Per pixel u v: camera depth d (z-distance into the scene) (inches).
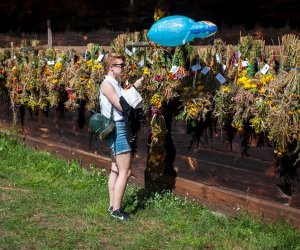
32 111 316.5
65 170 260.4
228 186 194.5
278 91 164.7
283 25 176.6
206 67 190.2
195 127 205.8
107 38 262.1
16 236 170.2
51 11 299.1
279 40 177.5
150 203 205.6
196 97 191.8
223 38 199.0
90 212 193.9
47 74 279.1
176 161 216.4
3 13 342.3
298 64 164.6
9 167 267.7
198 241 165.6
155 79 205.0
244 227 178.5
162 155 217.6
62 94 277.6
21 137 324.8
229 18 196.2
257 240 167.3
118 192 186.7
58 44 298.5
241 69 182.4
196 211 196.5
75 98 257.6
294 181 170.1
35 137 316.5
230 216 190.5
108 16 259.4
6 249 159.6
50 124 301.3
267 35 182.4
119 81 184.7
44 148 304.0
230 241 168.4
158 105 206.4
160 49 209.3
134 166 237.5
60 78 270.1
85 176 248.2
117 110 180.2
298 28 171.6
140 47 218.7
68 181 243.6
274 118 161.8
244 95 172.9
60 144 293.4
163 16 215.6
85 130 272.5
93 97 243.1
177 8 215.3
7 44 348.5
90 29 273.3
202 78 192.5
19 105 319.3
